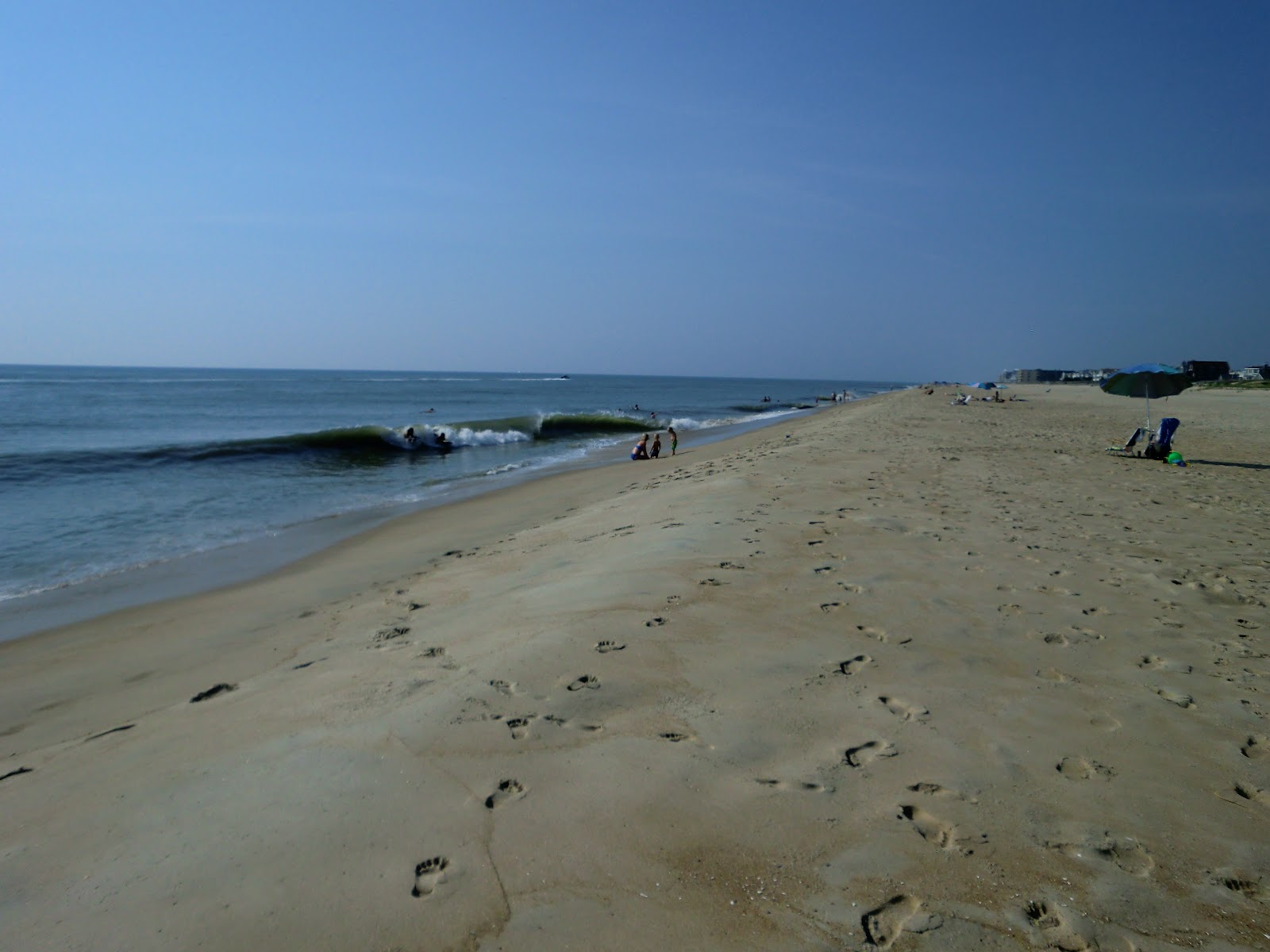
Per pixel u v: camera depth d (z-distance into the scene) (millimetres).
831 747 3145
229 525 10922
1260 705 3633
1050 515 8195
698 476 12391
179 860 2469
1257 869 2439
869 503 8469
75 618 6625
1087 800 2805
